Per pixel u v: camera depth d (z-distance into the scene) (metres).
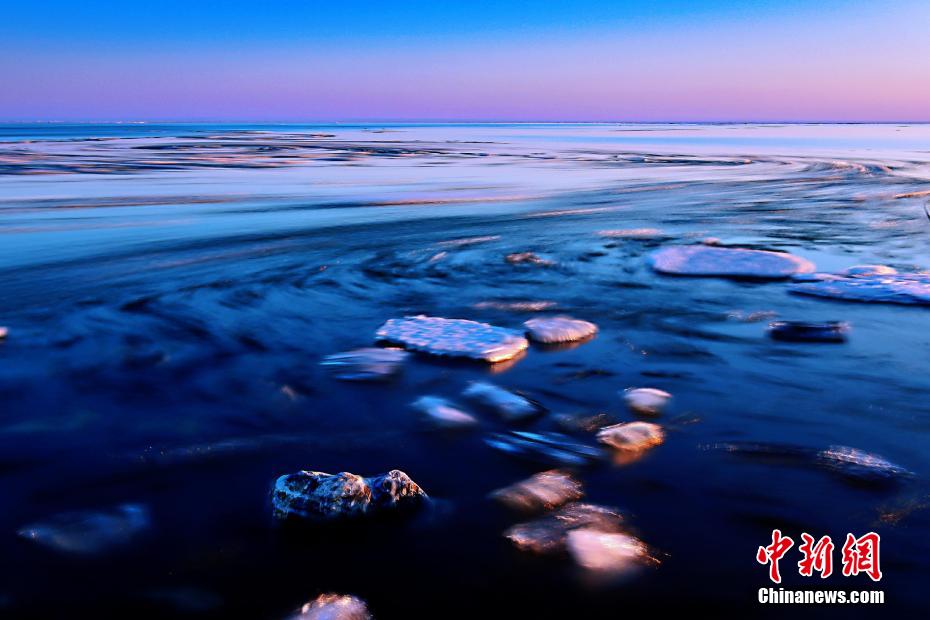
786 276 6.78
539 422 3.38
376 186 17.45
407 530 2.43
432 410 3.52
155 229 10.12
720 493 2.68
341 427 3.33
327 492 2.46
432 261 7.83
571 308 5.74
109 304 5.86
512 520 2.49
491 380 3.97
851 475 2.82
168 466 2.92
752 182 18.06
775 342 4.75
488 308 5.77
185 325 5.21
